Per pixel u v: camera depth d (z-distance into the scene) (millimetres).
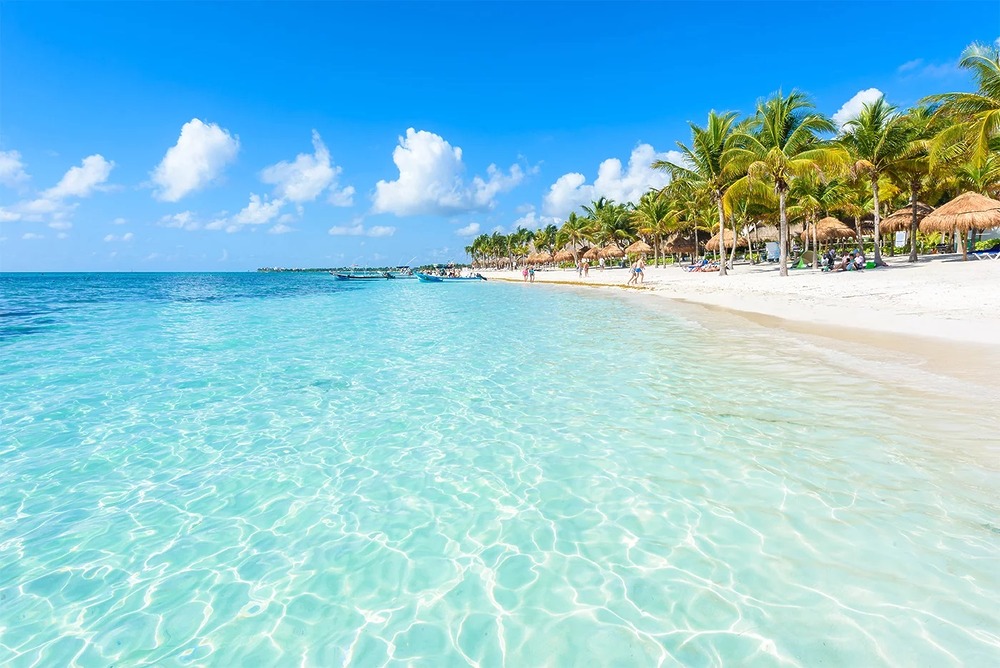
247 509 4820
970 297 13398
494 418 7051
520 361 10664
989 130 18812
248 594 3607
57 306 30344
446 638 3102
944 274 20328
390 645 3066
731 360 9367
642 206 54562
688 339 11930
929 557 3438
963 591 3123
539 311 21391
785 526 3941
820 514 4051
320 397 8508
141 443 6578
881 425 5660
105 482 5469
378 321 19703
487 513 4547
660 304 20984
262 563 3969
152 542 4305
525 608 3318
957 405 6078
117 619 3396
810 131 26203
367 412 7605
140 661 3029
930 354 8461
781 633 2918
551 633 3078
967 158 24531
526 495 4820
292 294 43531
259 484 5344
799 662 2709
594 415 6840
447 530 4320
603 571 3635
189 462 5961
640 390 7859
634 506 4457
